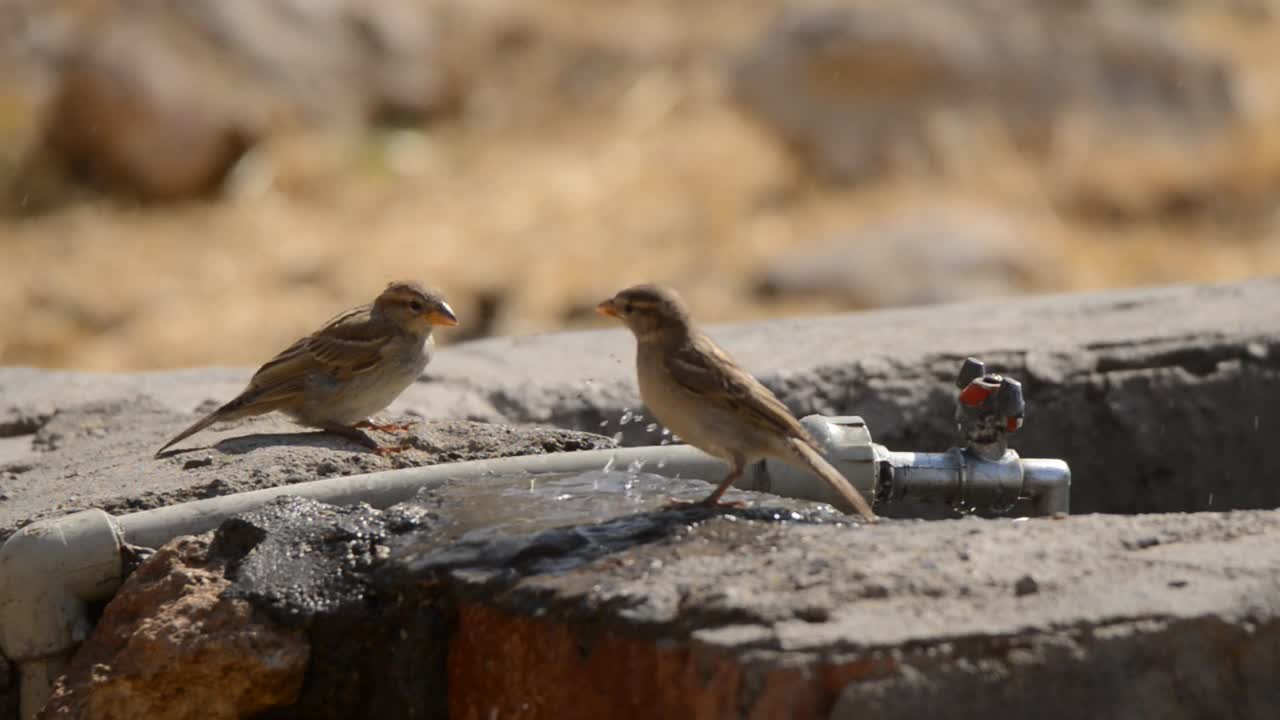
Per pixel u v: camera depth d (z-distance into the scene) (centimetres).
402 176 2853
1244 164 2780
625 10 3544
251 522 841
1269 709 676
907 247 2384
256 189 2780
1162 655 669
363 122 3011
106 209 2705
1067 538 744
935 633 657
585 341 1388
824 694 645
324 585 801
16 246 2581
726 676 652
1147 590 692
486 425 1095
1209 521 760
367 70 3044
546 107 3130
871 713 641
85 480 1005
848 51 2797
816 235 2550
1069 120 2811
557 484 909
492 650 756
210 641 788
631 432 1243
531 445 1047
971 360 1023
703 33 3403
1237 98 2898
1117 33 2870
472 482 919
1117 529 754
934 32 2805
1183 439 1259
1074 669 660
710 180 2777
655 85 3162
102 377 1320
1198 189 2728
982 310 1418
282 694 793
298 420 1107
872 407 1246
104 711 799
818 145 2789
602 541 781
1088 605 679
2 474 1080
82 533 869
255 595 798
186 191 2759
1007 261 2392
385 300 1116
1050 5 2905
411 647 788
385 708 793
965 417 1013
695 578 719
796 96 2823
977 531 761
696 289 2389
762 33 3019
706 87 3138
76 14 3111
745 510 824
